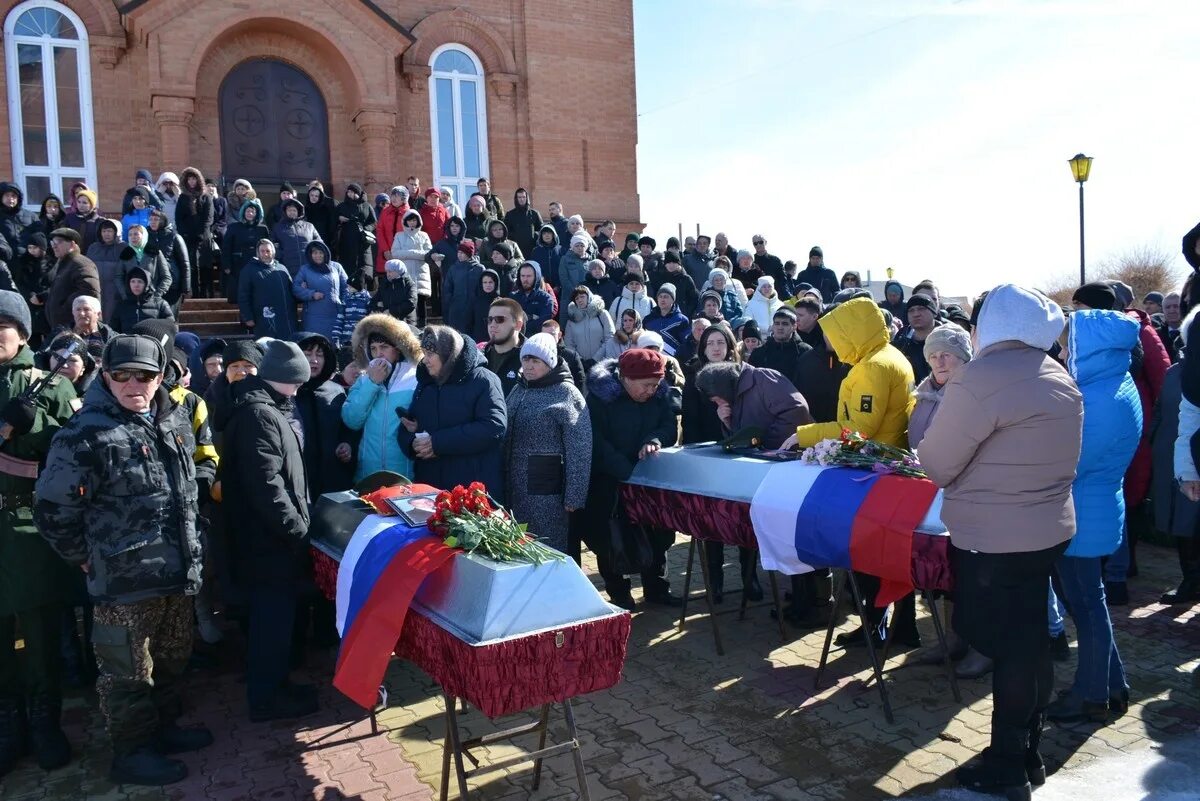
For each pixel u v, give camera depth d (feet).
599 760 12.07
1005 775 10.64
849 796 11.00
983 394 10.13
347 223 37.35
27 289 28.63
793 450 15.46
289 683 14.01
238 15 41.75
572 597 9.99
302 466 13.46
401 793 11.43
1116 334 12.03
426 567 10.46
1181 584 17.67
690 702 13.75
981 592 10.46
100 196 40.73
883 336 14.78
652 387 16.83
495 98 48.93
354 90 45.03
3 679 12.17
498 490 15.25
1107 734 12.31
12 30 39.09
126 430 11.21
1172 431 16.94
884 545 12.06
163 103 40.47
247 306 30.25
